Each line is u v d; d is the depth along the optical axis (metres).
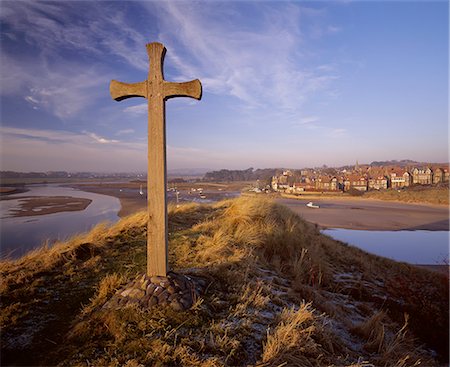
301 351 2.68
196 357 2.38
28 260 4.68
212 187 139.50
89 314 3.03
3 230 26.02
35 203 52.69
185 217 8.56
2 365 2.31
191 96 3.54
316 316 3.43
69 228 26.69
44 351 2.49
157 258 3.48
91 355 2.40
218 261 4.66
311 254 6.37
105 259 4.77
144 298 3.12
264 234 6.75
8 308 3.11
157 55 3.63
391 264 9.66
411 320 5.07
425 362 3.59
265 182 133.12
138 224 7.04
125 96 3.79
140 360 2.31
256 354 2.58
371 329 3.70
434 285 7.17
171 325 2.79
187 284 3.46
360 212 41.75
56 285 3.79
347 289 5.76
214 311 3.19
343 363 2.73
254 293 3.63
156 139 3.57
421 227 28.66
